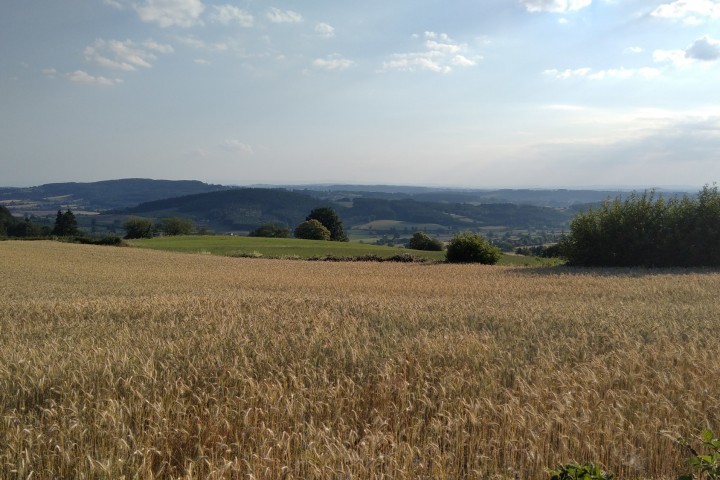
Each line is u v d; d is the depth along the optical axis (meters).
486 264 42.31
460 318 13.62
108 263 40.69
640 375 7.87
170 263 42.25
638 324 12.72
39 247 54.66
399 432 6.34
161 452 5.61
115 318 14.16
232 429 6.22
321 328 11.39
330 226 109.75
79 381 7.50
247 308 15.73
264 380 7.44
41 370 7.86
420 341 10.34
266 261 45.81
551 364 8.55
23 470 5.10
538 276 28.59
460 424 6.20
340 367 8.61
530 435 6.00
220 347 9.77
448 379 7.64
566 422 6.26
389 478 5.16
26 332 12.03
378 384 7.39
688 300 17.91
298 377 7.83
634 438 6.18
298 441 5.67
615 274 28.38
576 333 11.81
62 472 5.32
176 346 9.60
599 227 34.34
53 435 5.82
